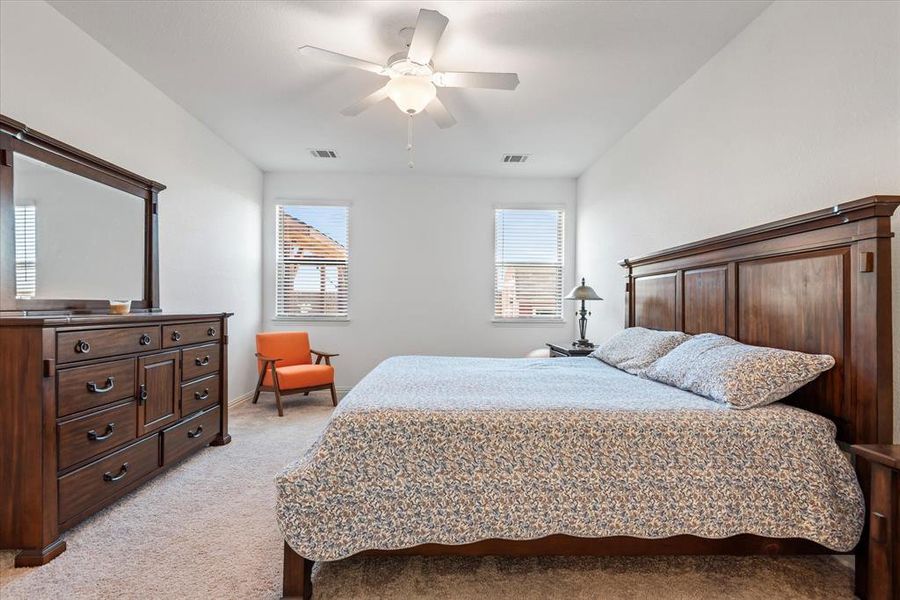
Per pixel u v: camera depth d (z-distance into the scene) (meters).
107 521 2.01
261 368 4.29
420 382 2.13
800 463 1.50
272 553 1.77
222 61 2.70
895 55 1.56
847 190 1.74
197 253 3.64
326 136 3.90
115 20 2.32
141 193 2.82
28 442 1.68
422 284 5.05
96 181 2.46
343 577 1.62
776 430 1.54
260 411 4.11
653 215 3.29
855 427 1.55
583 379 2.26
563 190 5.09
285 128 3.74
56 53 2.26
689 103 2.83
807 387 1.76
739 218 2.36
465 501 1.48
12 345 1.68
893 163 1.57
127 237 2.71
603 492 1.49
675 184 2.99
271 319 4.97
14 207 1.96
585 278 4.79
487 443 1.53
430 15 1.86
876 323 1.48
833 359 1.64
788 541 1.53
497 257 5.09
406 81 2.40
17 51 2.07
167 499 2.24
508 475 1.50
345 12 2.21
